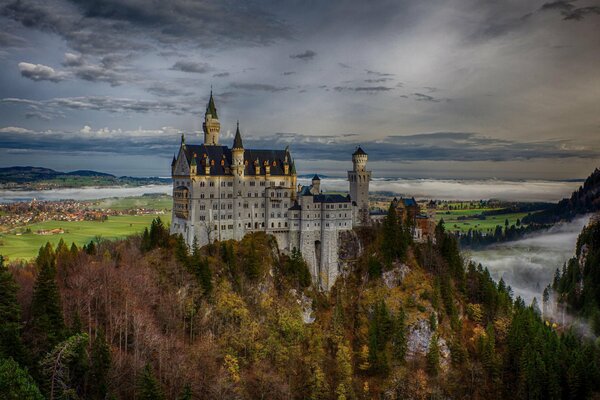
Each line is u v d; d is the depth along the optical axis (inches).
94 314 5300.2
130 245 7869.1
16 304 4247.0
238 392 5211.6
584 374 6702.8
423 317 6993.1
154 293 5944.9
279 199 7810.0
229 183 7500.0
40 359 3740.2
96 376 4084.6
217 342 5851.4
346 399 5954.7
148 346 4936.0
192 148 7504.9
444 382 6535.4
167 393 4630.9
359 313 7214.6
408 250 7864.2
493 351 6752.0
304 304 7071.9
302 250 7711.6
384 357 6417.3
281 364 6048.2
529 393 6441.9
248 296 6619.1
